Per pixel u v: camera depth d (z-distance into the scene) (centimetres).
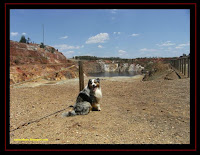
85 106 605
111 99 862
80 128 473
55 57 3055
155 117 552
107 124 497
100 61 7594
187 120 516
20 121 576
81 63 877
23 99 920
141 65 7050
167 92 922
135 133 432
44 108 739
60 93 1084
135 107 686
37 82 1638
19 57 2261
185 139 395
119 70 7125
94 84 624
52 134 443
